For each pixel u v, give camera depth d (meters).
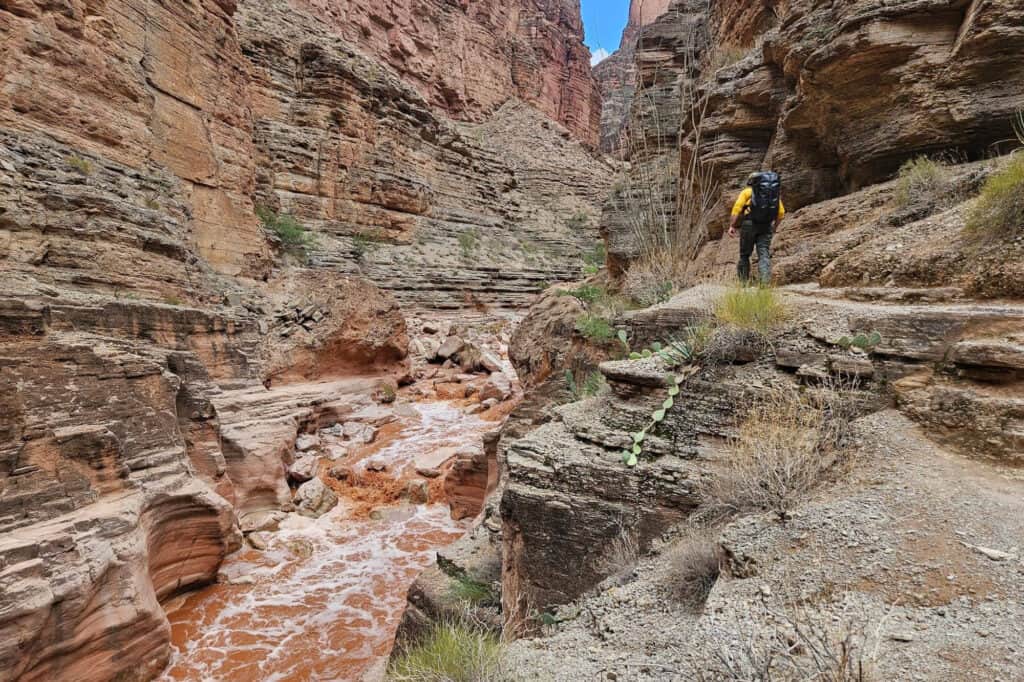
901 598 2.36
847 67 7.59
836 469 3.36
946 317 3.63
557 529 4.23
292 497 11.75
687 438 4.18
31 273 9.00
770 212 6.36
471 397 19.78
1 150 9.70
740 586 2.73
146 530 7.22
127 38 14.19
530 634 4.08
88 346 7.28
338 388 17.38
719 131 11.80
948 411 3.31
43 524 5.95
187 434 9.56
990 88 6.58
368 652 7.42
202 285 14.12
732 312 4.52
